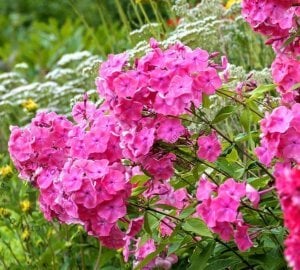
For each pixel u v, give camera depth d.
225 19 5.05
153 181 3.17
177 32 4.77
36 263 4.14
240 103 3.10
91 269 4.32
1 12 11.91
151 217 3.29
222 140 3.48
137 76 2.94
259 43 5.19
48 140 3.22
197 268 3.10
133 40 4.93
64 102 5.34
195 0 5.83
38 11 11.01
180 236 3.34
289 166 2.89
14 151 3.26
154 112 2.99
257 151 2.95
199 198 2.90
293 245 2.35
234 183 2.87
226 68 3.28
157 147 3.02
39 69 7.72
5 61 8.52
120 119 2.96
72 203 3.00
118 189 2.97
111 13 8.20
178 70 2.94
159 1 5.37
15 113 5.50
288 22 3.22
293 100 3.26
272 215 3.06
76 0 9.64
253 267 3.25
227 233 2.89
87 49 7.57
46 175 3.20
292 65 3.19
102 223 3.04
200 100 2.97
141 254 3.53
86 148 3.06
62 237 4.25
